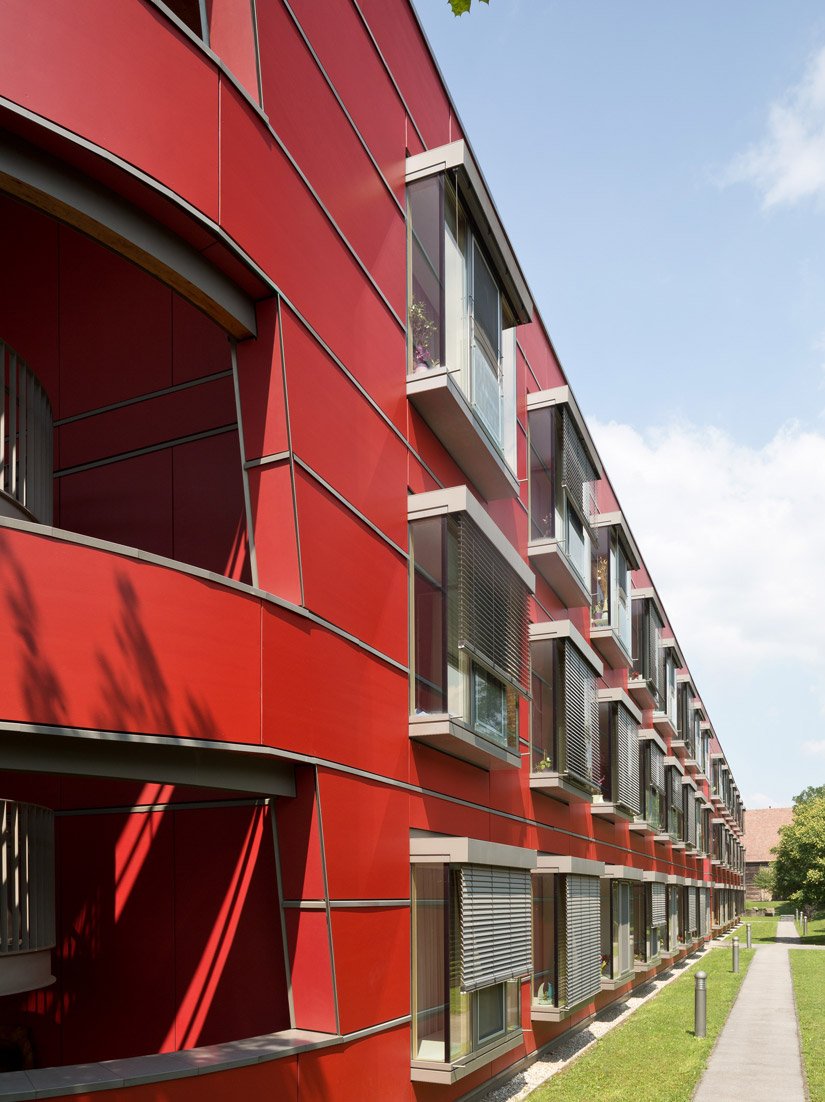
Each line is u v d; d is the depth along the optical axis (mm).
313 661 8164
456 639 10727
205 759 7148
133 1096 5977
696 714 45375
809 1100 11812
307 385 8461
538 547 16188
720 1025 18156
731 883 63625
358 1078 8250
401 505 10594
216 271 7695
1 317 10852
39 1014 9383
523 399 16750
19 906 6871
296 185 8633
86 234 6840
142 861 9211
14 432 7246
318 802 8031
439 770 11047
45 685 5840
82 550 6172
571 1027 16797
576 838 18141
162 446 9930
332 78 9680
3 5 6070
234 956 8539
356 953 8414
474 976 10211
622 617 24656
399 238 11266
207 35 8016
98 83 6488
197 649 6840
